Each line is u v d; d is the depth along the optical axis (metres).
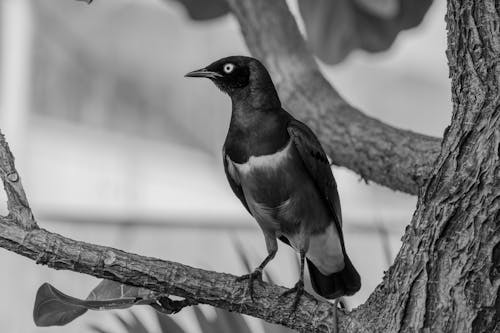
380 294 6.25
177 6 11.86
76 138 15.41
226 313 8.09
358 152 9.35
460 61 6.41
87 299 6.68
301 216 8.24
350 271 8.50
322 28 11.72
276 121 8.16
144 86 16.03
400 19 11.66
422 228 6.12
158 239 14.46
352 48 11.89
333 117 9.68
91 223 14.41
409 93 18.27
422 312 5.89
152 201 15.48
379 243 14.57
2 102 14.84
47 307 6.37
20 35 14.87
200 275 6.50
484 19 6.37
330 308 6.45
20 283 13.70
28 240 6.20
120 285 6.86
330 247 8.41
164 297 6.70
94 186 15.31
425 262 6.00
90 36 15.68
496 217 5.89
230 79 8.29
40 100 15.19
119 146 15.66
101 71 15.64
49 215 14.65
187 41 16.45
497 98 6.14
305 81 10.02
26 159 15.00
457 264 5.90
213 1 11.75
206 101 16.22
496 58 6.25
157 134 15.94
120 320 8.10
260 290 6.59
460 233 5.95
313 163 8.17
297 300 6.55
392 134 9.18
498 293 5.79
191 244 14.54
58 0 15.20
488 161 6.00
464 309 5.80
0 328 13.57
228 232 14.66
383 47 11.89
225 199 15.83
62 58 15.37
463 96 6.32
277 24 10.25
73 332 13.37
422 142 8.90
